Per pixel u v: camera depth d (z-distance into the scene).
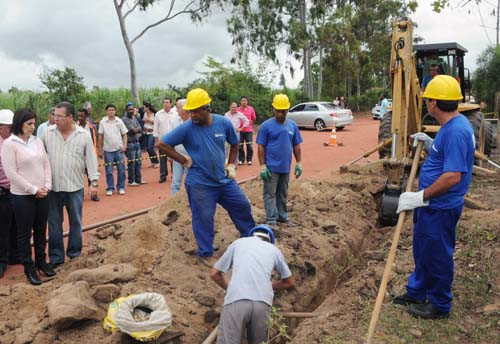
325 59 41.72
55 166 5.80
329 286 6.25
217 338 4.16
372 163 10.36
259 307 3.97
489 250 5.70
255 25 36.91
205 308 4.93
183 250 5.81
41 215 5.65
